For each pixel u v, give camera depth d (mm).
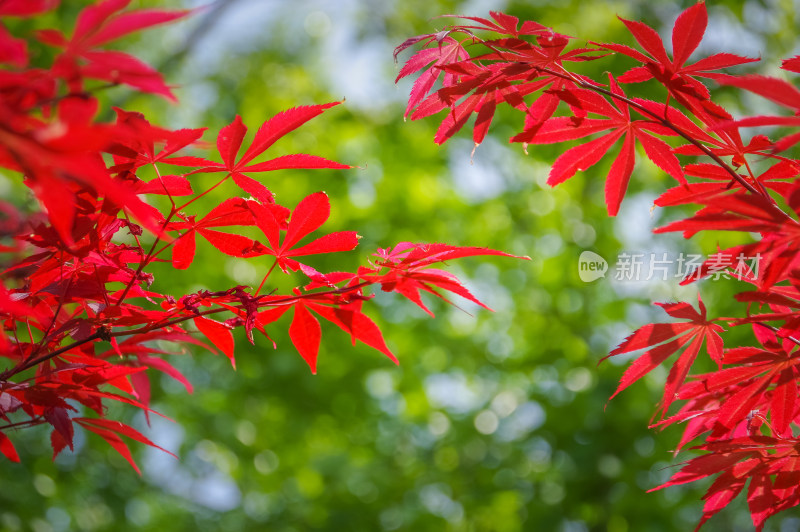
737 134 1567
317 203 1566
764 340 1718
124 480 6988
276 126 1461
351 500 7527
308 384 7410
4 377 1431
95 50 902
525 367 7352
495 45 1642
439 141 1796
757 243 1253
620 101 1684
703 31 1486
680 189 1630
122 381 1831
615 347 1584
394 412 8664
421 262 1559
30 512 5531
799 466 1625
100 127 764
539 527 6301
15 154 831
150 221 891
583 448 6371
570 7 7094
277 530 7613
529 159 8156
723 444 1543
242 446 7789
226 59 7996
